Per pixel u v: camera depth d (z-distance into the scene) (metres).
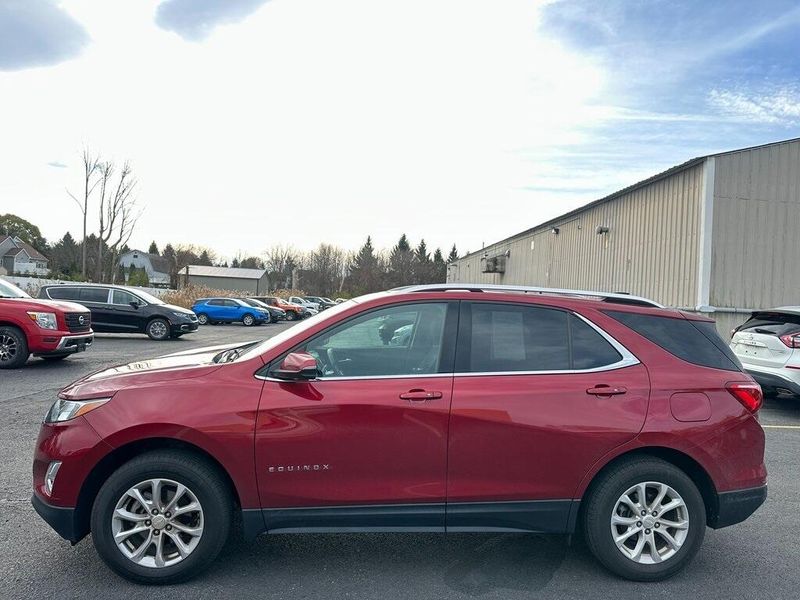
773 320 8.62
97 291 18.08
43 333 10.75
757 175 14.37
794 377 7.96
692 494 3.48
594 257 21.17
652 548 3.47
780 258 14.44
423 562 3.69
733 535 4.20
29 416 7.02
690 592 3.37
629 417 3.43
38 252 84.00
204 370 3.46
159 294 39.41
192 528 3.33
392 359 3.52
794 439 7.02
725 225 14.22
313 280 91.12
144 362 3.96
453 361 3.50
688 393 3.53
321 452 3.30
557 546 3.98
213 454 3.26
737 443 3.55
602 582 3.47
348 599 3.21
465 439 3.35
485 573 3.56
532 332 3.61
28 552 3.68
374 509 3.35
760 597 3.32
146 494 3.32
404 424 3.33
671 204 15.86
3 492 4.61
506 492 3.38
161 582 3.30
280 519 3.33
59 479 3.26
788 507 4.74
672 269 15.66
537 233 29.25
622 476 3.44
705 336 3.79
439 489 3.36
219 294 40.44
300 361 3.27
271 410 3.29
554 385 3.46
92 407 3.32
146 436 3.25
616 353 3.60
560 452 3.38
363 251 91.62
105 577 3.38
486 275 41.72
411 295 3.65
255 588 3.31
